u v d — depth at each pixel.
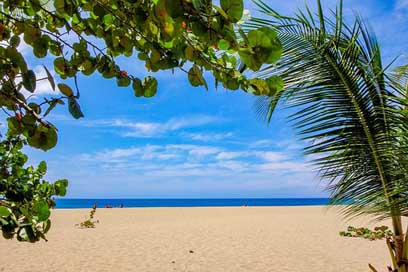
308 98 4.46
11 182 2.09
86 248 11.99
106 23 1.97
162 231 16.67
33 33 1.79
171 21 1.63
